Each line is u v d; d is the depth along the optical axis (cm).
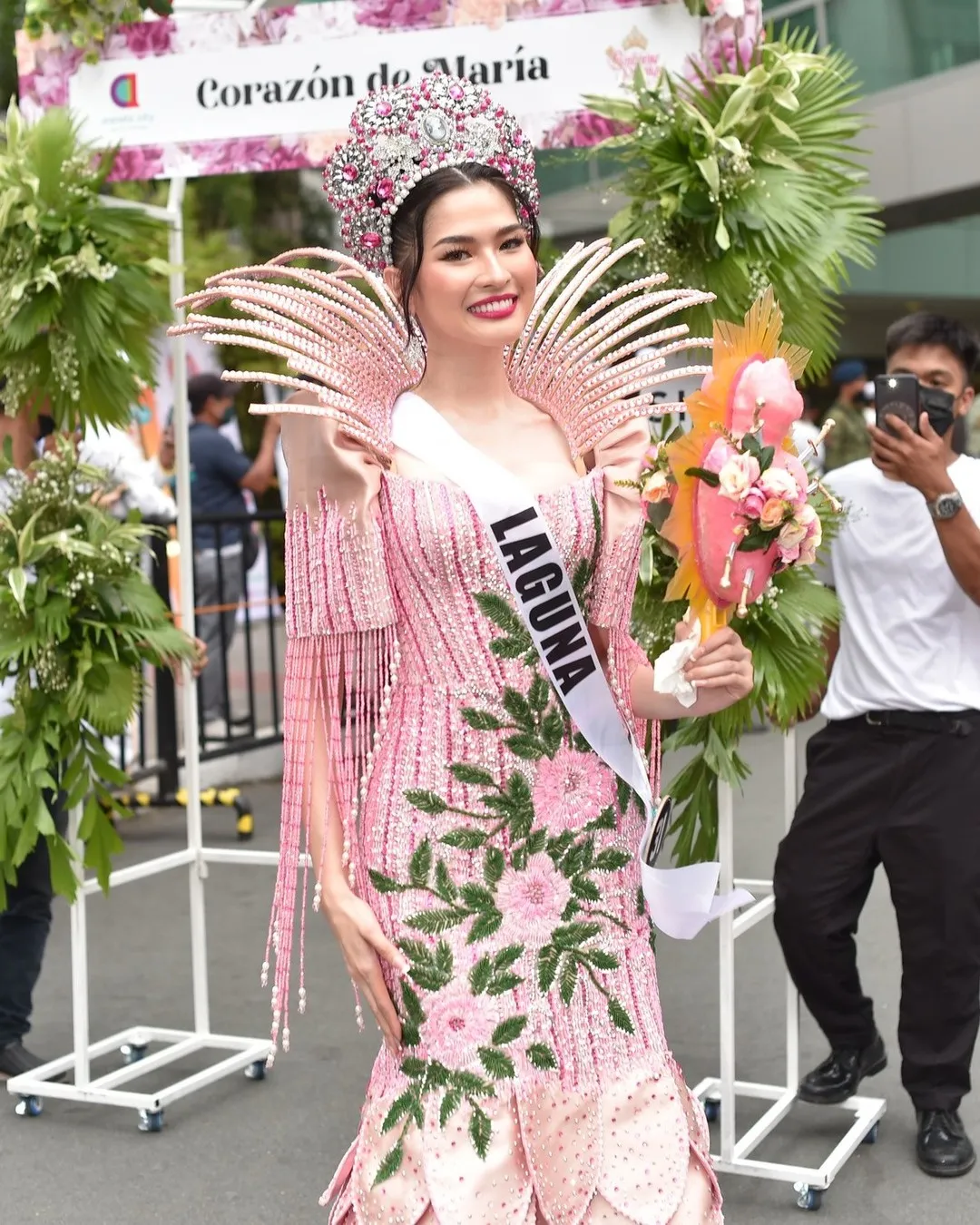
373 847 234
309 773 234
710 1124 406
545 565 231
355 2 387
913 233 1389
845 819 377
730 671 233
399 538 230
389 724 236
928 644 370
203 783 819
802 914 380
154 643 407
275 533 941
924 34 1055
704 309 347
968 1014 374
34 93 420
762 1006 500
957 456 374
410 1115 229
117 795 764
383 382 241
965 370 382
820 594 348
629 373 250
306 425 232
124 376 404
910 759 370
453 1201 222
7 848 410
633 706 251
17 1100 434
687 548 232
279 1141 402
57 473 405
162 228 410
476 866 230
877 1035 402
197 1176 381
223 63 402
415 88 235
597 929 235
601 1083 231
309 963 554
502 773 231
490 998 227
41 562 403
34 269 388
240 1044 450
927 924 370
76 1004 417
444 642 231
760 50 350
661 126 345
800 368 243
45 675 398
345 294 240
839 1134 398
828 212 348
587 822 235
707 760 354
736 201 341
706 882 246
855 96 370
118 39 411
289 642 235
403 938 230
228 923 608
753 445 225
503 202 233
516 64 371
